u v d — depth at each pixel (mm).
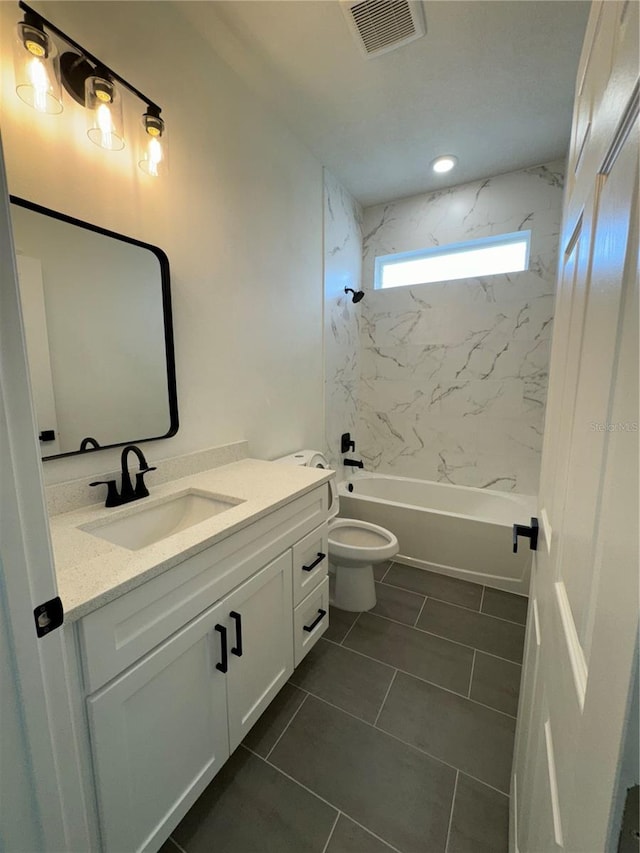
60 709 539
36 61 900
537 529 981
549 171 2340
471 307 2682
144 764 846
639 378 287
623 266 363
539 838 577
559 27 1380
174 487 1375
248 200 1744
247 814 1068
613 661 297
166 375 1399
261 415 1933
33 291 1023
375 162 2307
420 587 2215
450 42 1456
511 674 1565
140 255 1279
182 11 1348
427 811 1078
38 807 517
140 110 1235
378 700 1439
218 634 1034
